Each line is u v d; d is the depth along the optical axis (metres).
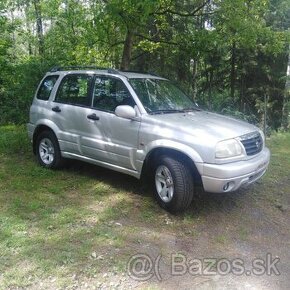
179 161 4.97
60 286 3.54
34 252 4.07
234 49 17.34
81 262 3.93
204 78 19.56
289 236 4.77
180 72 17.38
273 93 19.17
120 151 5.57
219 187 4.72
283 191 6.24
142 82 5.90
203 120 5.35
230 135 4.89
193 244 4.43
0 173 6.55
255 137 5.23
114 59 13.27
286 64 18.50
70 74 6.57
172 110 5.73
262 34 10.71
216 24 10.29
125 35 11.18
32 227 4.65
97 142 5.87
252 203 5.68
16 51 19.95
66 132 6.39
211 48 11.02
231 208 5.46
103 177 6.47
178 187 4.89
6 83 13.43
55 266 3.84
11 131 10.17
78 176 6.50
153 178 5.84
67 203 5.41
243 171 4.79
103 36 10.43
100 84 6.04
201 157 4.74
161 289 3.57
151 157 5.30
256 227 4.95
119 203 5.43
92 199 5.57
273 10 16.47
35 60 12.34
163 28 12.05
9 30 16.27
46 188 5.95
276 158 8.36
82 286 3.56
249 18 10.30
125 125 5.47
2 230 4.50
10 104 12.91
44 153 6.95
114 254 4.11
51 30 17.55
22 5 18.08
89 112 5.98
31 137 7.11
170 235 4.61
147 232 4.64
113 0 8.36
